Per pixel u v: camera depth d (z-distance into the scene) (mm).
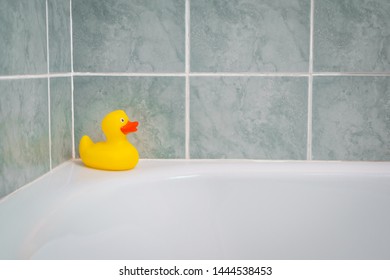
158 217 1103
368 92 1256
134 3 1252
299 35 1247
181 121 1277
